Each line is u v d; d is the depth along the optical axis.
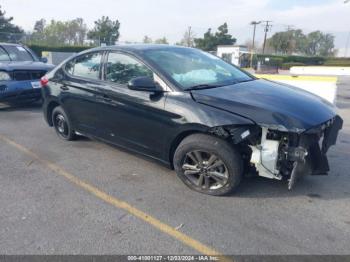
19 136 5.82
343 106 9.47
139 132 3.97
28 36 42.56
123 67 4.16
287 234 2.85
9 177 4.07
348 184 3.80
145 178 4.01
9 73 7.27
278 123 3.04
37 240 2.80
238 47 43.47
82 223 3.05
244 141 3.24
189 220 3.09
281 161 3.19
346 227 2.95
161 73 3.72
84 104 4.69
